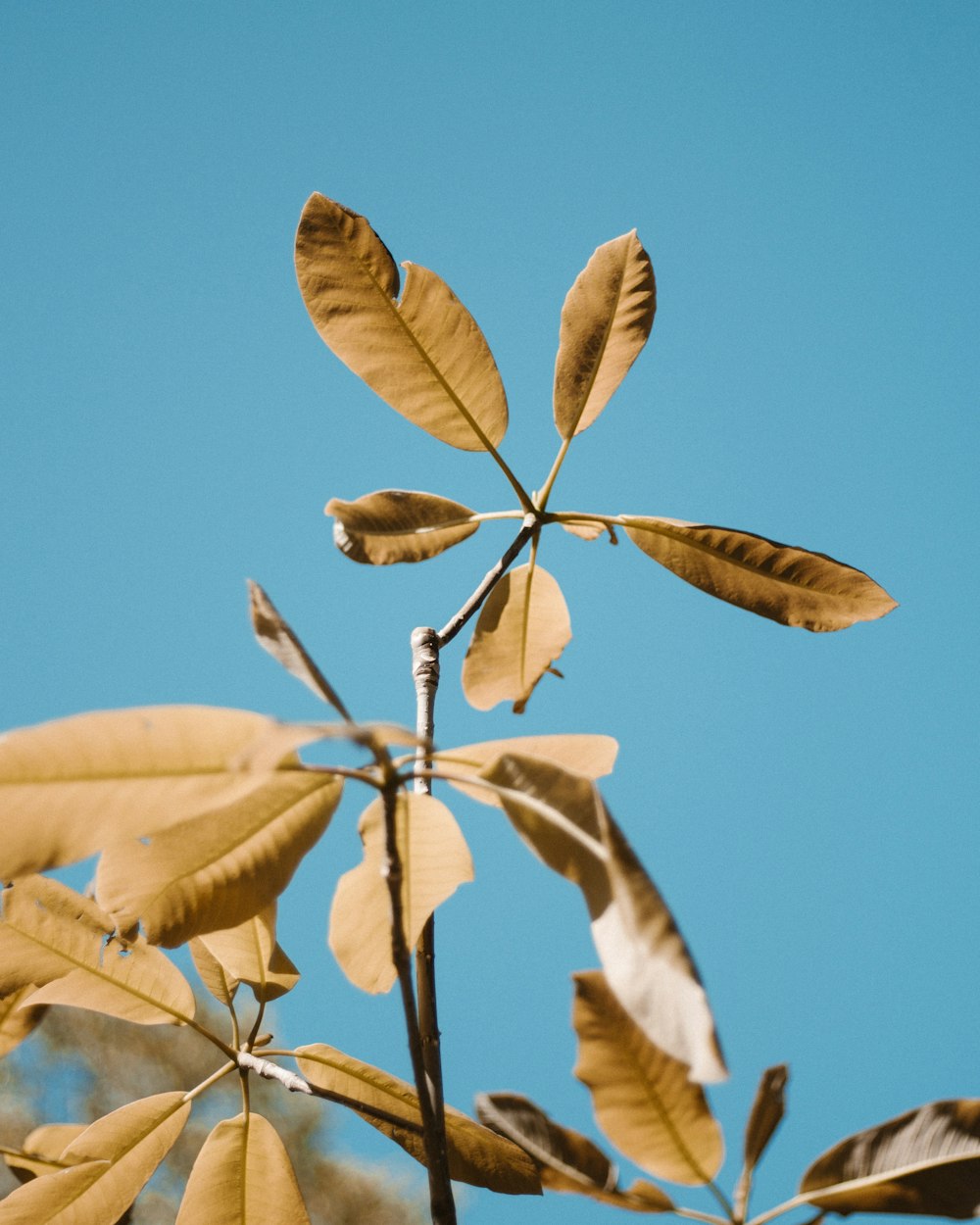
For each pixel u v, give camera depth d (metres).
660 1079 2.13
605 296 2.49
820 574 2.46
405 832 2.23
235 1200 2.28
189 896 2.19
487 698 2.49
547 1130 2.16
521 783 2.12
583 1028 2.13
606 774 2.20
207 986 2.33
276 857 2.20
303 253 2.42
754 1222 2.12
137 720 2.05
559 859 2.10
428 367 2.44
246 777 2.11
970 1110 2.12
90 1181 2.28
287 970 2.32
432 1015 2.22
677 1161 2.13
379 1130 2.26
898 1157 2.12
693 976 1.82
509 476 2.45
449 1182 2.10
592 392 2.48
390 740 1.92
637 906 1.94
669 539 2.47
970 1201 2.11
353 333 2.42
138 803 2.10
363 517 2.38
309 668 2.14
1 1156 2.30
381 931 2.24
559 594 2.48
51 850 2.10
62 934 2.29
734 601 2.47
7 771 2.04
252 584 2.18
